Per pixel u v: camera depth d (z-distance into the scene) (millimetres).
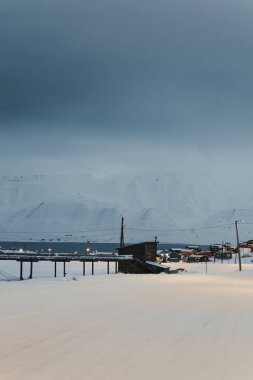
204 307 21984
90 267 97188
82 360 10664
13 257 61719
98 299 25141
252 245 161375
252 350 12094
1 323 15984
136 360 10734
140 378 9273
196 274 69500
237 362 10750
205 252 155125
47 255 68062
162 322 16641
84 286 37000
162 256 134375
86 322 16328
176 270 79125
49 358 10836
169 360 10797
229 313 19828
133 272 76562
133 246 81062
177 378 9328
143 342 12836
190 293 30969
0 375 9383
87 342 12727
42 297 26047
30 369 9844
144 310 20172
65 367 10023
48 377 9242
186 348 12172
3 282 44562
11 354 11227
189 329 15195
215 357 11219
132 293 29953
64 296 26859
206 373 9742
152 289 34312
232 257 149250
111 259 72688
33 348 11906
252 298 28234
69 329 14805
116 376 9375
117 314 18656
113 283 42031
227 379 9328
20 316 17766
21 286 36469
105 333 14141
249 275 64500
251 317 18594
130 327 15344
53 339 13109
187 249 159875
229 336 14055
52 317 17547
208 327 15711
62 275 71250
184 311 20125
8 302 23016
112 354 11305
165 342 12898
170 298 26641
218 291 33750
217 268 96812
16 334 13859
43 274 74250
